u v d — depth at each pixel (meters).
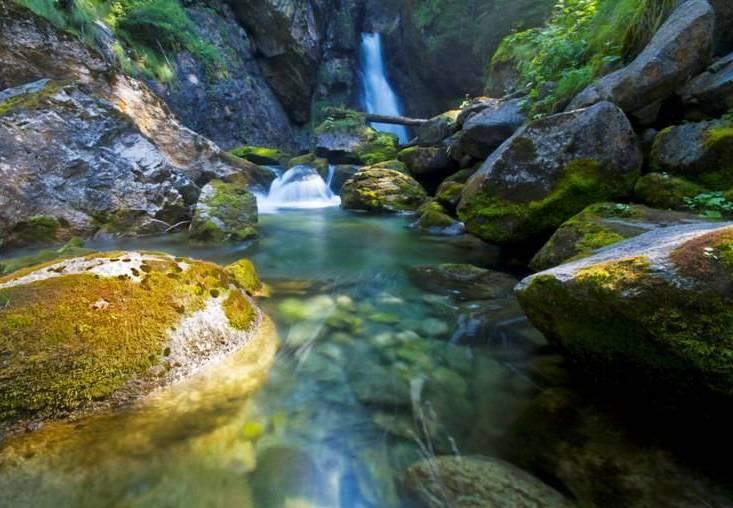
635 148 4.32
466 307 3.75
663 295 1.72
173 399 2.19
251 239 6.17
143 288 2.54
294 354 2.82
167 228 6.66
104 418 2.00
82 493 1.66
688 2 4.64
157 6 12.77
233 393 2.31
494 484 1.76
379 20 24.95
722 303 1.60
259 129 16.34
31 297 2.23
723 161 3.82
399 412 2.29
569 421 2.12
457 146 8.30
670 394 1.88
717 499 1.61
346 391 2.46
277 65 18.16
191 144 9.17
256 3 16.88
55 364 2.01
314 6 19.94
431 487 1.78
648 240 2.51
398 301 3.91
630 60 5.41
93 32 10.17
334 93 22.31
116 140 6.61
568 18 8.05
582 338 2.18
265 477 1.83
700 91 4.26
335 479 1.85
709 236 1.83
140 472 1.78
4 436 1.80
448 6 19.09
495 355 2.89
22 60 7.06
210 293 2.81
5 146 5.44
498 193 4.84
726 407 1.66
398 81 24.61
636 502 1.62
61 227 5.57
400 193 8.91
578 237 3.81
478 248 5.92
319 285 4.34
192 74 13.73
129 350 2.22
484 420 2.21
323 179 12.19
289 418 2.20
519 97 7.58
